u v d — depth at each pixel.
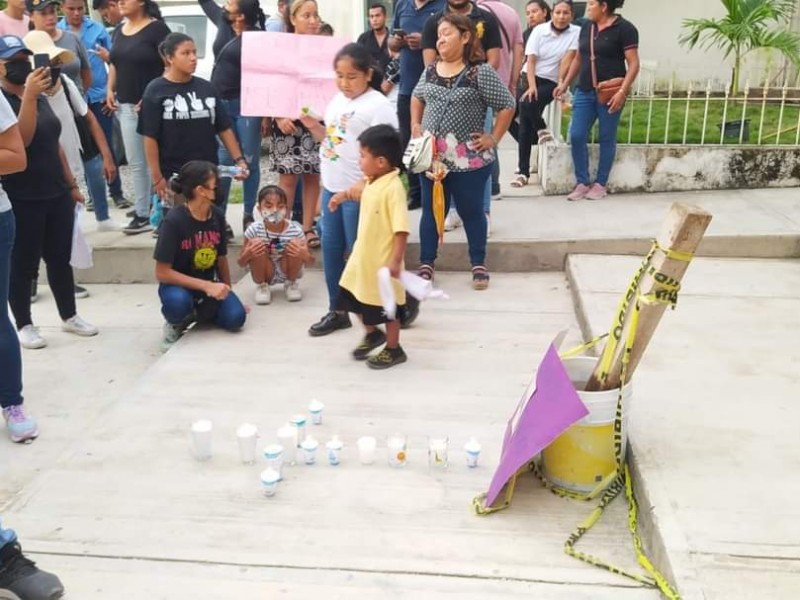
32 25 6.59
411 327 4.72
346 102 4.40
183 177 4.54
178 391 3.98
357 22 10.80
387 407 3.77
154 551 2.77
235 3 5.90
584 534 2.80
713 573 2.38
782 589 2.31
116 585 2.60
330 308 4.71
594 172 6.88
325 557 2.71
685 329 4.22
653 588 2.51
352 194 4.20
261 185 8.62
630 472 3.03
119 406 3.83
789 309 4.49
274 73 5.31
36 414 3.94
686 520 2.61
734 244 5.41
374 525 2.88
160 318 5.29
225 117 5.47
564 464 2.99
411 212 6.38
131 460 3.36
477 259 5.30
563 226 5.87
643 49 10.73
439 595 2.51
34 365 4.54
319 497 3.07
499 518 2.91
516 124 7.78
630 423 3.24
